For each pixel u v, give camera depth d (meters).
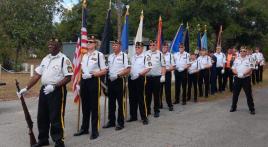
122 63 9.65
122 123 9.67
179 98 14.32
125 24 11.79
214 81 17.19
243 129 9.68
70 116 11.23
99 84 8.82
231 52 17.92
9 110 12.12
